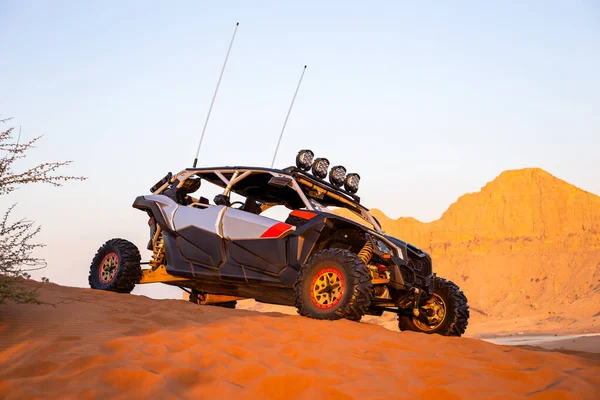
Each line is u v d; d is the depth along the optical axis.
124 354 3.72
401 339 4.69
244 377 3.41
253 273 6.72
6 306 4.93
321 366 3.65
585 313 112.38
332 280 5.88
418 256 6.66
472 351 4.45
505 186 197.75
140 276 8.00
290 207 8.05
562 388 3.22
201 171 7.84
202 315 5.59
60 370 3.35
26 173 4.24
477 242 181.88
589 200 181.50
